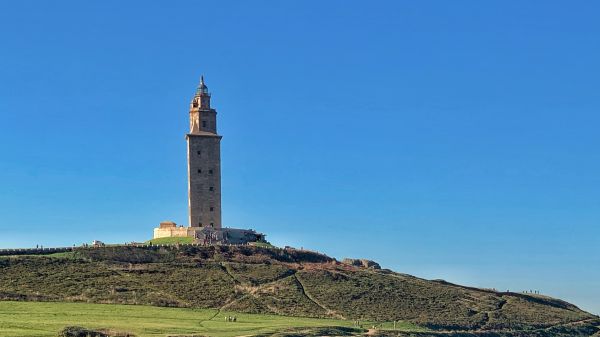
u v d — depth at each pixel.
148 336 186.75
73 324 195.75
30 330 184.62
